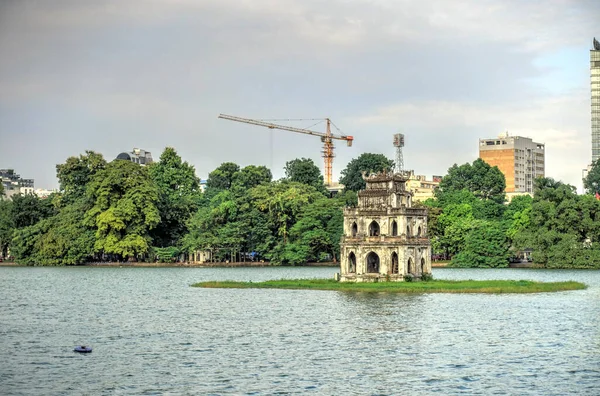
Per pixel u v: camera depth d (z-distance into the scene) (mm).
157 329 151625
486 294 195250
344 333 143625
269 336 141875
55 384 110250
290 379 112062
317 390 106812
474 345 132500
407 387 107875
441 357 124062
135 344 136500
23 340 141125
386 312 166250
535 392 105438
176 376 113938
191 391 106625
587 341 135625
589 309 170125
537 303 179250
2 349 132625
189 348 132375
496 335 140750
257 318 162125
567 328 147375
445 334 141750
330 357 124500
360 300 185125
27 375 114938
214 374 114875
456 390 106438
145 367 119125
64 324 159750
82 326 156875
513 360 122000
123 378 113062
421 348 130500
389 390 106625
